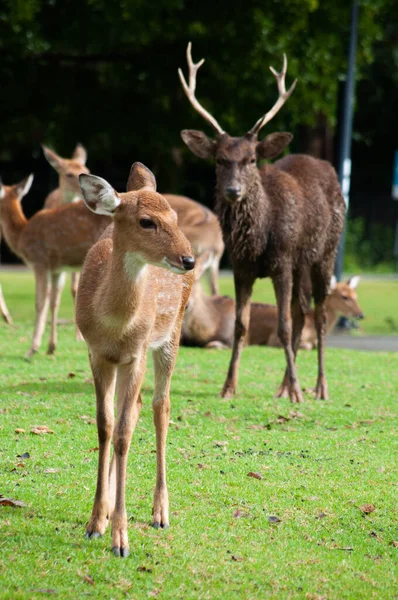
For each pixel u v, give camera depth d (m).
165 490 8.30
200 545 7.83
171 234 7.39
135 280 7.47
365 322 26.84
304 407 13.39
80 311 7.76
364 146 50.88
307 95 31.59
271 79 31.03
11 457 9.89
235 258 13.66
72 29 31.19
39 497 8.63
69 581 6.97
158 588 6.98
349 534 8.37
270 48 30.47
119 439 7.60
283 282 13.76
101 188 7.41
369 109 47.72
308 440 11.42
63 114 34.16
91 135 34.00
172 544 7.79
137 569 7.24
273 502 9.01
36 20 31.34
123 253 7.45
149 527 8.12
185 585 7.05
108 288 7.50
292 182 14.05
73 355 16.75
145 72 32.69
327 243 14.79
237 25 30.64
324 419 12.70
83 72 33.78
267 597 6.96
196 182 44.75
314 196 14.35
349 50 24.98
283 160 15.03
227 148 13.42
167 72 32.41
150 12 29.58
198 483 9.41
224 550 7.77
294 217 13.74
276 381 15.51
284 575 7.39
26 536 7.67
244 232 13.43
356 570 7.60
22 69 32.72
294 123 33.06
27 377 14.33
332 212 14.89
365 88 46.50
